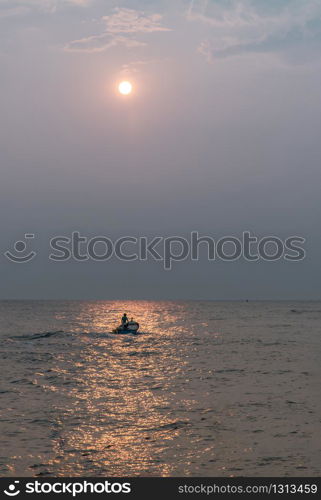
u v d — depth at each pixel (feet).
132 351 142.20
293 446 54.03
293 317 356.38
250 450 53.01
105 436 57.57
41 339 178.09
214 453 52.21
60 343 164.35
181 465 49.32
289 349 146.82
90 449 53.47
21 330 220.43
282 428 60.29
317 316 376.89
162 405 72.28
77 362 119.03
